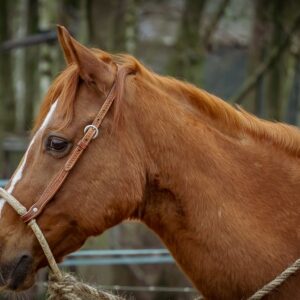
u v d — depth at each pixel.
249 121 6.88
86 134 6.48
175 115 6.66
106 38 21.14
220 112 6.79
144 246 17.62
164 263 17.77
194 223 6.56
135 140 6.56
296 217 6.62
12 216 6.49
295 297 6.43
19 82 31.05
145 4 28.19
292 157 6.85
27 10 24.94
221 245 6.51
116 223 6.60
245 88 21.08
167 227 6.65
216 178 6.60
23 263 6.46
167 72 21.05
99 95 6.57
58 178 6.46
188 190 6.57
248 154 6.74
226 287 6.55
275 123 7.03
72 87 6.55
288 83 24.89
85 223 6.50
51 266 6.51
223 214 6.54
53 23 21.70
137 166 6.53
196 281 6.64
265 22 22.64
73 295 6.57
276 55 20.92
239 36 30.83
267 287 6.38
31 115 26.91
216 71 31.55
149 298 17.86
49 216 6.48
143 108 6.62
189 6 20.77
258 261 6.48
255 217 6.57
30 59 26.97
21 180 6.52
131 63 6.75
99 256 16.28
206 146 6.64
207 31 22.48
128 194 6.50
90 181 6.48
